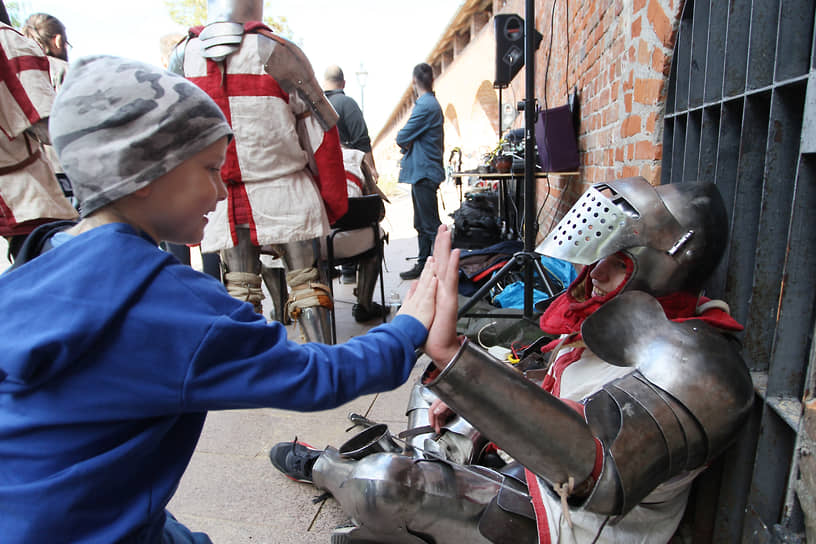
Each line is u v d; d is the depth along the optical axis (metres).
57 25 3.04
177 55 1.78
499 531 1.00
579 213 0.97
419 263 4.08
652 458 0.80
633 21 1.77
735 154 1.10
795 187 0.82
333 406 0.69
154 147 0.62
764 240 0.95
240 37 1.67
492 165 3.83
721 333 0.94
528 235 2.30
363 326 2.98
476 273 2.97
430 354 0.79
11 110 1.96
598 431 0.83
